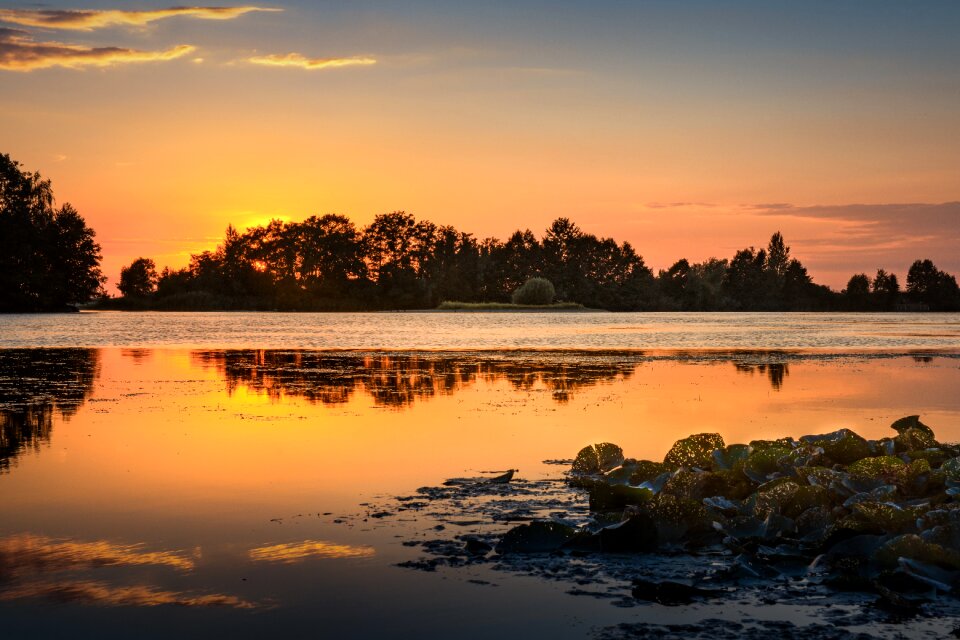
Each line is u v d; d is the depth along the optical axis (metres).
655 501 8.23
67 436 13.86
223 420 15.75
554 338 50.50
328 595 6.60
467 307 162.88
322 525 8.56
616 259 190.62
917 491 9.27
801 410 17.14
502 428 14.88
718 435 11.29
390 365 29.17
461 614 6.23
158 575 7.05
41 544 7.92
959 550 7.30
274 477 10.82
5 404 18.06
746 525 8.20
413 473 11.11
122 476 10.86
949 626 6.02
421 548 7.80
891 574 6.82
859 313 183.50
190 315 114.75
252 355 34.56
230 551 7.69
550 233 187.12
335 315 119.12
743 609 6.36
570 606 6.39
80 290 112.06
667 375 25.14
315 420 15.79
